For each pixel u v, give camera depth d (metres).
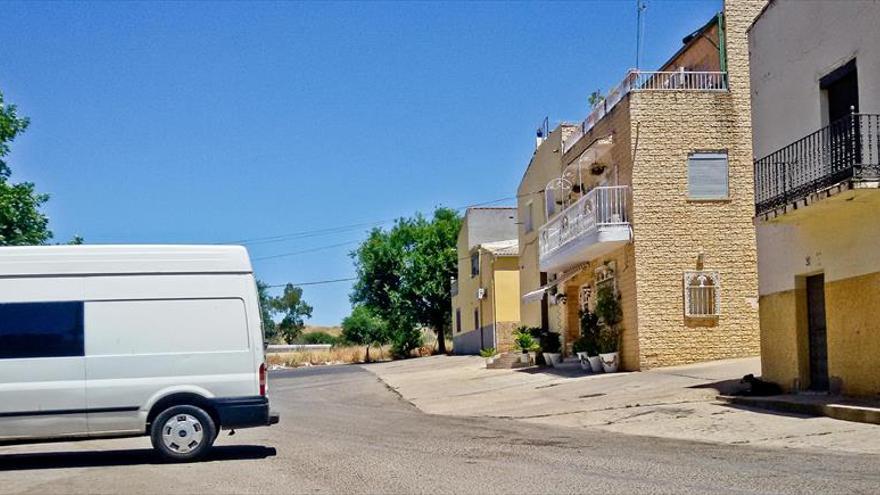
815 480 9.26
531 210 36.94
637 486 9.09
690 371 22.50
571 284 31.62
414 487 9.36
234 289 12.31
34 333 11.76
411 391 27.34
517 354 33.66
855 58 15.57
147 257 12.17
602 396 20.20
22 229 25.08
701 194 24.64
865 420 13.58
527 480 9.63
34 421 11.61
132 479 10.52
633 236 24.47
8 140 25.31
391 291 57.22
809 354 17.42
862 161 14.74
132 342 11.95
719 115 24.83
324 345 73.88
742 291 24.45
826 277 16.42
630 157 24.73
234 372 12.14
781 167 17.16
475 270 47.59
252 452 12.96
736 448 12.34
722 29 25.38
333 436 15.23
